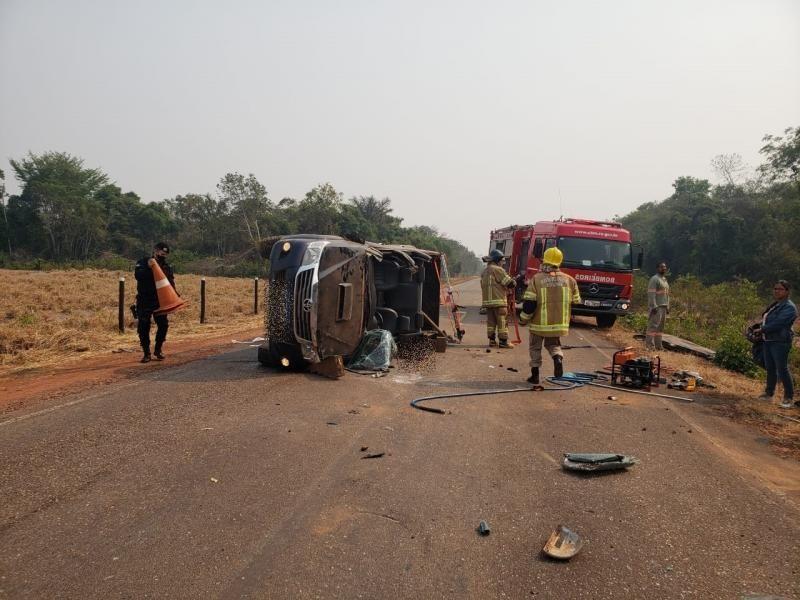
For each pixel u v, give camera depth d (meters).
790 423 7.08
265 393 7.10
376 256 9.34
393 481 4.56
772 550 3.74
